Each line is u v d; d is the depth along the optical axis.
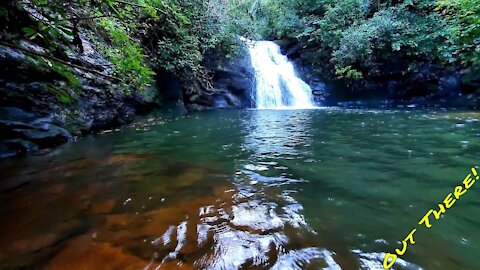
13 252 1.74
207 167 3.53
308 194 2.65
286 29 14.39
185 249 1.79
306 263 1.65
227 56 11.17
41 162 3.73
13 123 4.21
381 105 11.22
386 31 10.59
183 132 6.08
